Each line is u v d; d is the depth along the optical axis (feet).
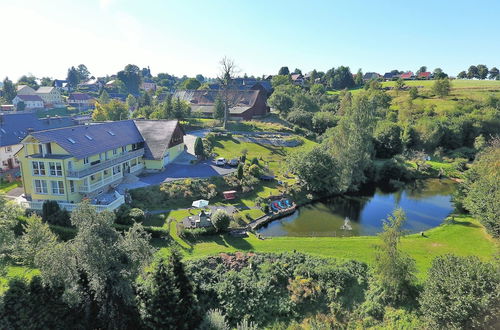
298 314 87.71
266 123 292.40
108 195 135.85
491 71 622.13
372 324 83.56
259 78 617.21
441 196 187.73
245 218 138.41
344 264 99.60
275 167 202.90
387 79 609.83
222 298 88.58
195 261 98.12
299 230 137.08
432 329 73.77
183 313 73.61
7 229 81.35
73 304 70.03
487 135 296.10
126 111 330.95
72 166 132.26
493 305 67.72
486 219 120.57
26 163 133.08
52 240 89.10
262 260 102.27
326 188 177.27
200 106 336.08
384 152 254.88
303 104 350.64
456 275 73.31
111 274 67.97
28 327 67.67
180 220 127.54
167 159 188.03
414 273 92.79
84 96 540.93
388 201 177.37
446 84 387.55
